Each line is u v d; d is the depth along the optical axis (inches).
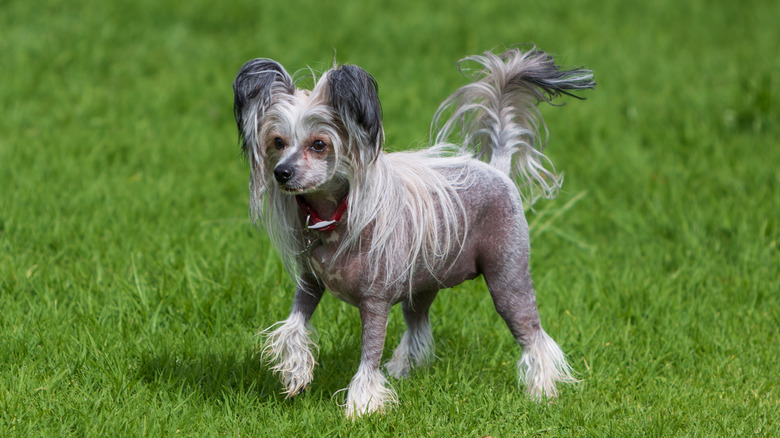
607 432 196.1
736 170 396.2
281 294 261.6
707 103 507.8
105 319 238.2
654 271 302.7
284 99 171.5
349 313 253.0
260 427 189.5
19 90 466.6
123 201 336.2
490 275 202.4
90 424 183.9
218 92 510.6
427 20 687.7
